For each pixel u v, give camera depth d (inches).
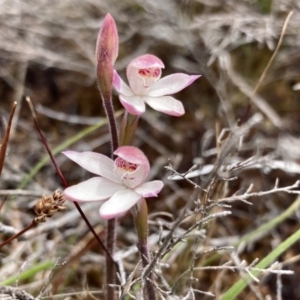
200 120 18.1
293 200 16.2
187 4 19.9
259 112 18.3
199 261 14.5
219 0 20.2
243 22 19.1
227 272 15.1
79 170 17.1
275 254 12.9
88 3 21.0
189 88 19.1
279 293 13.3
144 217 11.4
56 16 20.4
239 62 19.8
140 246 11.5
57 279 13.5
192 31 20.0
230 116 17.5
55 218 15.6
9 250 14.9
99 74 11.3
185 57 20.0
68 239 15.5
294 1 18.6
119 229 15.3
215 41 19.3
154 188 11.3
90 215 15.5
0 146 12.2
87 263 15.2
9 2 20.0
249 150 17.1
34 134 18.0
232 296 12.6
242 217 16.0
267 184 16.4
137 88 11.5
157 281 14.0
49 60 19.6
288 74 19.3
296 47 19.5
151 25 20.1
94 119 18.3
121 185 11.4
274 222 14.2
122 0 21.0
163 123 18.2
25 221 15.5
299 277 15.1
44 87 19.5
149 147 17.8
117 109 18.9
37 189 16.0
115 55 11.4
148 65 11.4
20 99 17.5
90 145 17.7
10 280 13.1
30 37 20.0
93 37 20.7
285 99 18.9
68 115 18.7
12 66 20.0
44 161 14.7
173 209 16.0
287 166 15.6
